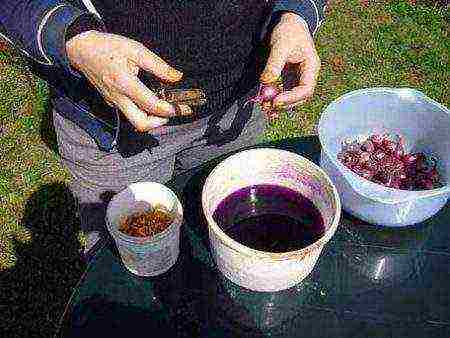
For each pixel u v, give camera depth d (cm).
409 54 282
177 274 121
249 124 163
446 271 124
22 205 227
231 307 117
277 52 119
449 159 135
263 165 120
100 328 113
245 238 117
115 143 147
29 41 119
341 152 139
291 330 115
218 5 126
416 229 131
